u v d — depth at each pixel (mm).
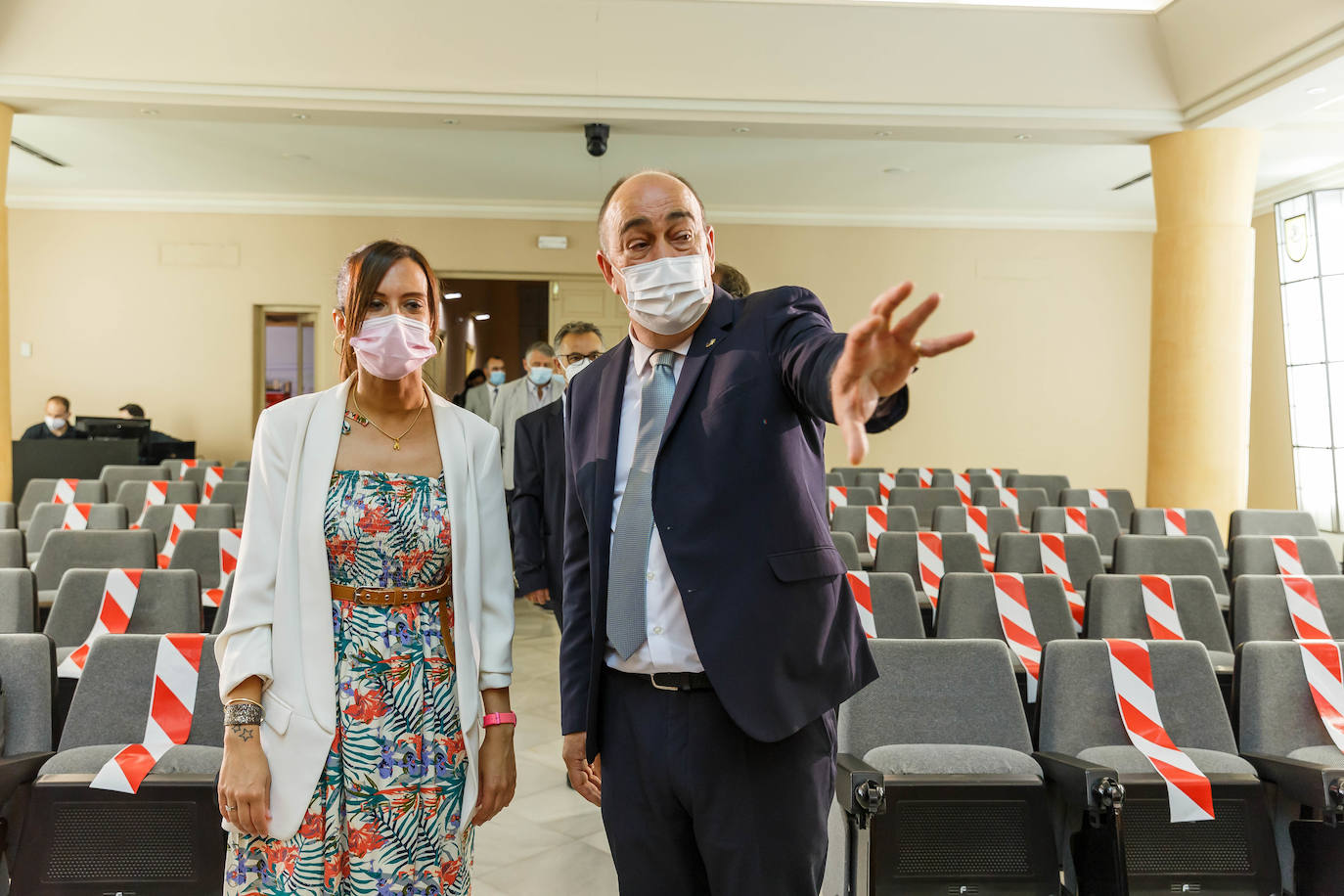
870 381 985
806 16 6941
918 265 11227
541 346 6168
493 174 9648
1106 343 11383
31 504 6562
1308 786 2359
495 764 1590
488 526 1632
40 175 9750
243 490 6609
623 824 1442
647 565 1407
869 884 2238
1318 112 7945
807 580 1344
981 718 2709
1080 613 4273
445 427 1625
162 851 2086
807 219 11086
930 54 7148
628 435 1500
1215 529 6199
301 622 1469
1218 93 7020
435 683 1522
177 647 2520
